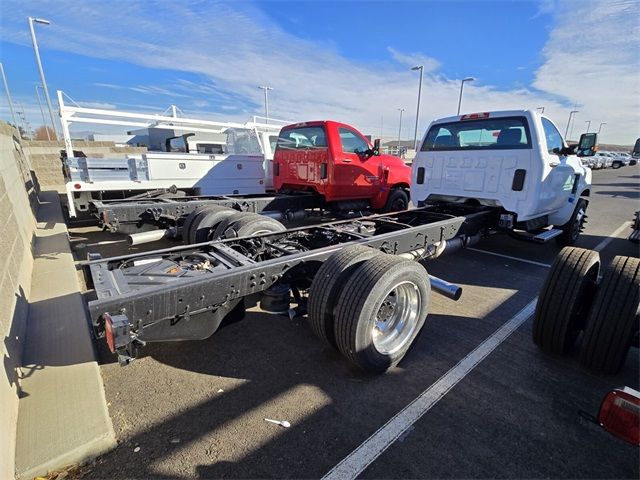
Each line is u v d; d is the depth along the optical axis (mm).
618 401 1630
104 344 3160
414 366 2900
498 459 2025
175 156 7344
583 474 1941
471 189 5320
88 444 1974
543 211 5223
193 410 2383
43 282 4051
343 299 2578
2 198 3480
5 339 2316
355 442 2133
